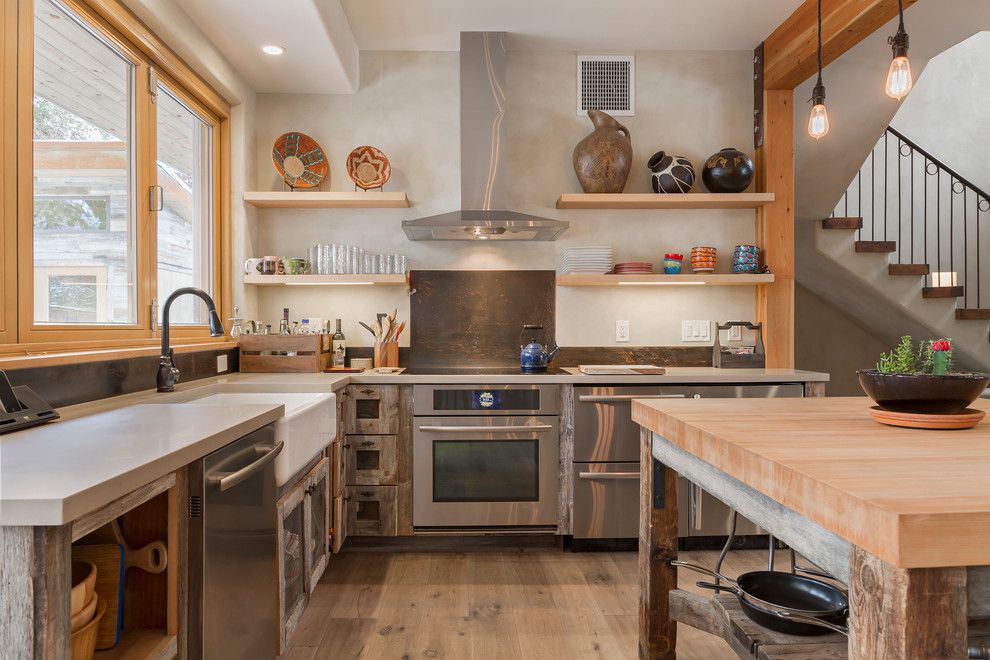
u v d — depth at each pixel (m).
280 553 1.88
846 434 1.41
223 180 3.52
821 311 5.97
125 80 2.51
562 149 3.87
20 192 1.85
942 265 5.91
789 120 3.79
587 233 3.88
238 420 1.59
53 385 1.85
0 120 1.76
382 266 3.59
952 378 1.43
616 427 3.23
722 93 3.91
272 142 3.77
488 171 3.64
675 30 3.61
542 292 3.87
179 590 1.28
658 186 3.68
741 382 3.25
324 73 3.47
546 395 3.23
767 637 1.53
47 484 0.95
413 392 3.22
